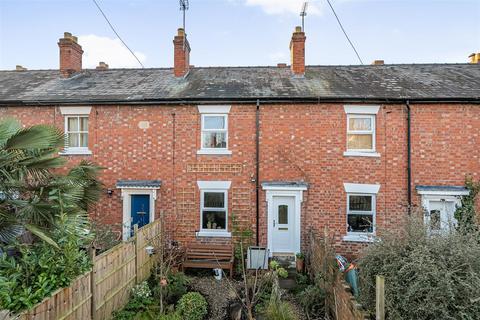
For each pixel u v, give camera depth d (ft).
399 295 14.38
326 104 31.96
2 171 17.65
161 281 20.89
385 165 31.40
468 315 12.75
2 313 11.23
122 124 33.55
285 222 32.09
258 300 22.17
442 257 14.56
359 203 31.91
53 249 15.57
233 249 30.45
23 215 17.52
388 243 16.72
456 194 30.01
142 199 33.37
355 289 17.75
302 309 21.63
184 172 32.86
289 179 31.99
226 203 32.53
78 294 16.29
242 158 32.45
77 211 19.40
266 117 32.40
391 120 31.53
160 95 33.60
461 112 30.94
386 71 39.65
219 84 36.35
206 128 33.30
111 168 33.47
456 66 40.75
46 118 34.22
